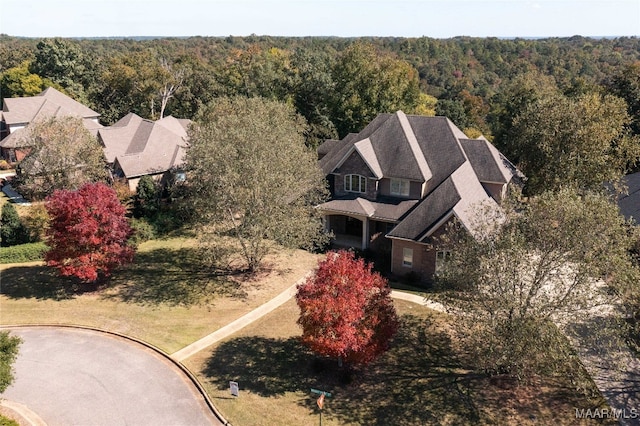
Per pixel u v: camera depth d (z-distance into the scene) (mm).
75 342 27219
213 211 32406
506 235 20125
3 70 104750
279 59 84500
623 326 20766
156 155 55062
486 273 20188
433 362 24484
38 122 45406
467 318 20938
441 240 31625
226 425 20391
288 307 30750
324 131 66750
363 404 21516
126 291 33344
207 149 31953
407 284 33594
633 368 22781
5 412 21203
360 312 21375
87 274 31062
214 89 86000
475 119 98500
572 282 22531
